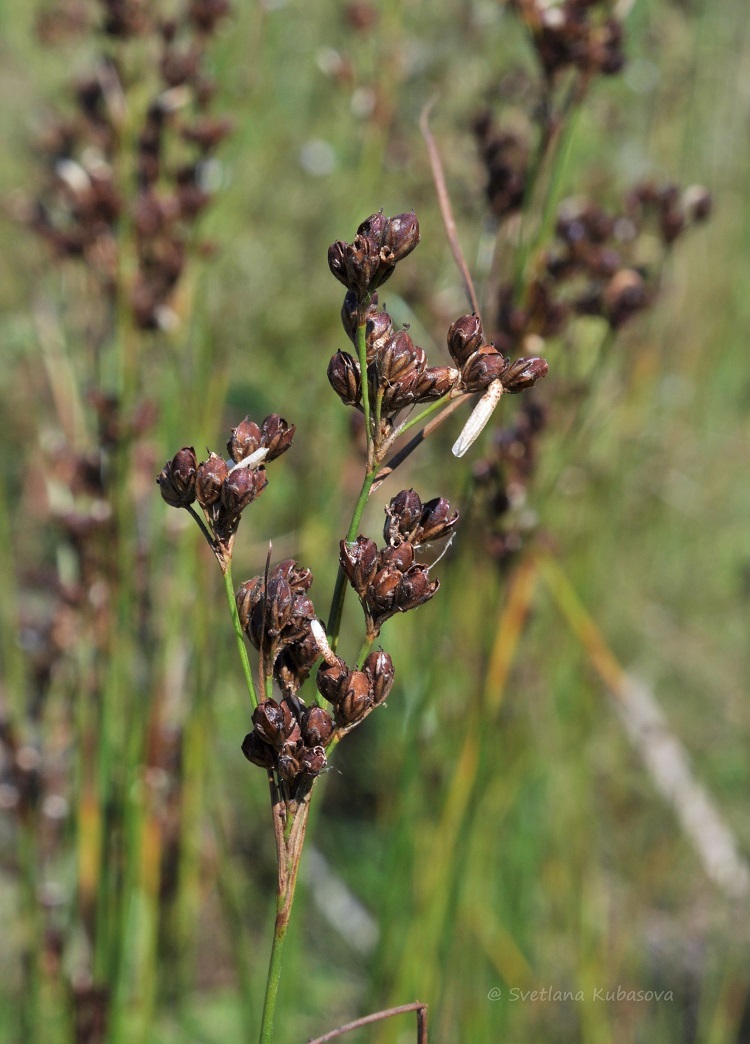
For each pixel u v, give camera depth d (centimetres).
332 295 50
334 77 46
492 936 38
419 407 33
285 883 25
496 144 32
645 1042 43
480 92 43
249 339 48
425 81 48
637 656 51
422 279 42
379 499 44
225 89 39
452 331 25
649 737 48
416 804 35
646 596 53
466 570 33
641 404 49
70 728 36
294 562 25
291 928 35
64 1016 33
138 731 32
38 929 33
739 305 63
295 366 48
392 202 49
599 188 47
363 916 45
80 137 37
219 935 46
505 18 47
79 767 33
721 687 54
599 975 40
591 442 41
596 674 43
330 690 25
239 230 49
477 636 34
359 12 45
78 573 33
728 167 61
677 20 53
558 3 31
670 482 56
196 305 37
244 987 35
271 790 25
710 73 59
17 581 48
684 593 56
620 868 48
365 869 46
